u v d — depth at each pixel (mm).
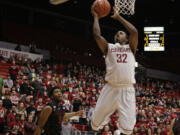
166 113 18328
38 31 27906
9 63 19828
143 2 25500
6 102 12320
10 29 26328
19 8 28797
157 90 24578
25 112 11883
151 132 15195
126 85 4266
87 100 15531
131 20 28906
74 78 18844
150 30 26750
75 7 28516
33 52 22734
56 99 5020
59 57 26641
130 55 4273
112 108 4316
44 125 4773
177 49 30984
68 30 31609
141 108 17000
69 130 11594
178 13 27391
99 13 4414
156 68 29938
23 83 14383
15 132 11062
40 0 27500
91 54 29797
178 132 4785
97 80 21031
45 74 19188
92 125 4438
